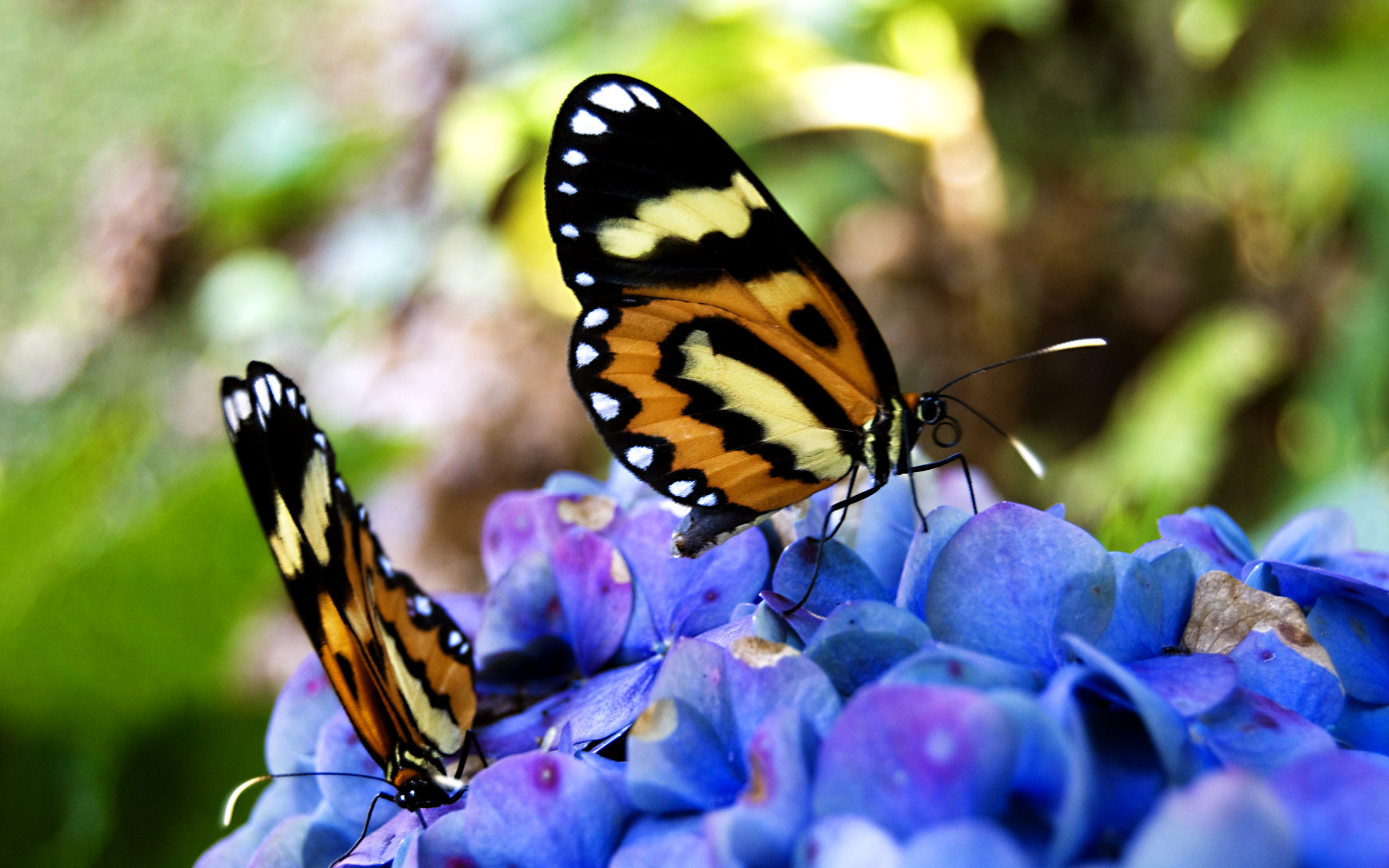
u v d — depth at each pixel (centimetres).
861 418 28
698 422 28
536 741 26
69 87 95
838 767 23
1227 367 64
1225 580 25
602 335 28
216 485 36
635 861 24
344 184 76
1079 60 68
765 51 64
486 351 64
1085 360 69
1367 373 61
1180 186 67
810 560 25
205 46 89
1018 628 24
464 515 62
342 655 26
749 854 23
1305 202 65
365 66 76
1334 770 22
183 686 38
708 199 28
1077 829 22
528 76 65
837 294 27
